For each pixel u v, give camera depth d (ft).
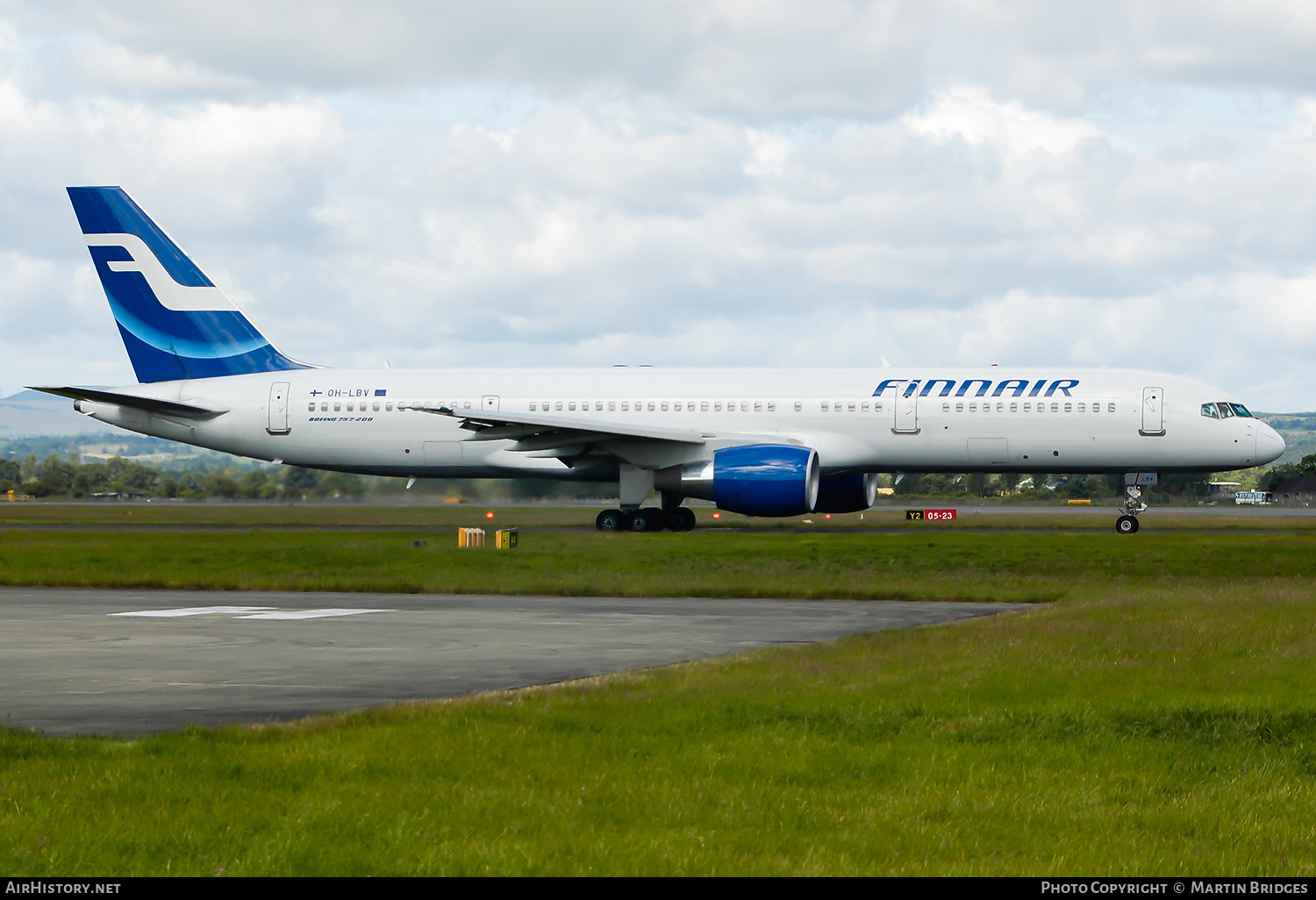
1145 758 96.37
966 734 102.68
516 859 69.10
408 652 158.30
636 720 105.81
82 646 161.68
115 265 470.39
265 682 132.57
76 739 95.96
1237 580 265.95
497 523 480.23
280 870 67.26
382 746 94.32
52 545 355.77
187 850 69.87
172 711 114.52
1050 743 100.68
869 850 72.64
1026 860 71.72
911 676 129.80
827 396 422.41
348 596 242.17
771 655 146.82
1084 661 141.69
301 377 460.55
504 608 217.36
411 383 452.76
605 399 433.89
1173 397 407.23
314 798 79.15
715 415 426.10
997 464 417.90
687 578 266.16
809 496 388.98
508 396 442.09
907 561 303.68
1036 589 245.86
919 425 415.85
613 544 349.82
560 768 89.04
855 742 100.37
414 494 593.01
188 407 454.81
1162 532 424.46
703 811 79.30
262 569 286.46
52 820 74.13
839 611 214.90
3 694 123.54
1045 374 419.74
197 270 469.98
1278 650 149.18
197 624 189.78
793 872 68.49
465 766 89.04
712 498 408.26
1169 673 133.08
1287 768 93.86
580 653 158.40
